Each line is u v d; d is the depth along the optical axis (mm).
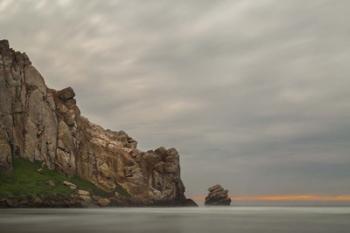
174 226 83562
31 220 91188
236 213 176500
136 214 136000
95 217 109625
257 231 76000
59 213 126938
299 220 118750
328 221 113500
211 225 90250
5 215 110688
